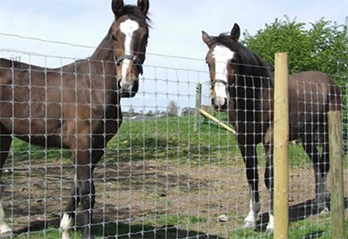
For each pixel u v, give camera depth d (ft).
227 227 19.30
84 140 15.84
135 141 43.42
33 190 25.50
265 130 19.79
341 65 50.29
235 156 38.32
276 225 13.16
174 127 47.44
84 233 15.39
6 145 17.22
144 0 16.89
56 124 16.40
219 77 18.29
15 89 16.65
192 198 24.68
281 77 13.07
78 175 15.76
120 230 18.34
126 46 15.35
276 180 13.12
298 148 32.55
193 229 18.89
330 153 14.03
